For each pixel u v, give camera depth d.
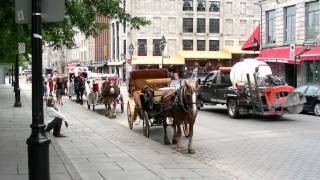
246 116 23.38
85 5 14.86
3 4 12.77
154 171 10.20
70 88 38.09
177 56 78.06
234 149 13.70
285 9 40.59
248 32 82.62
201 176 9.91
